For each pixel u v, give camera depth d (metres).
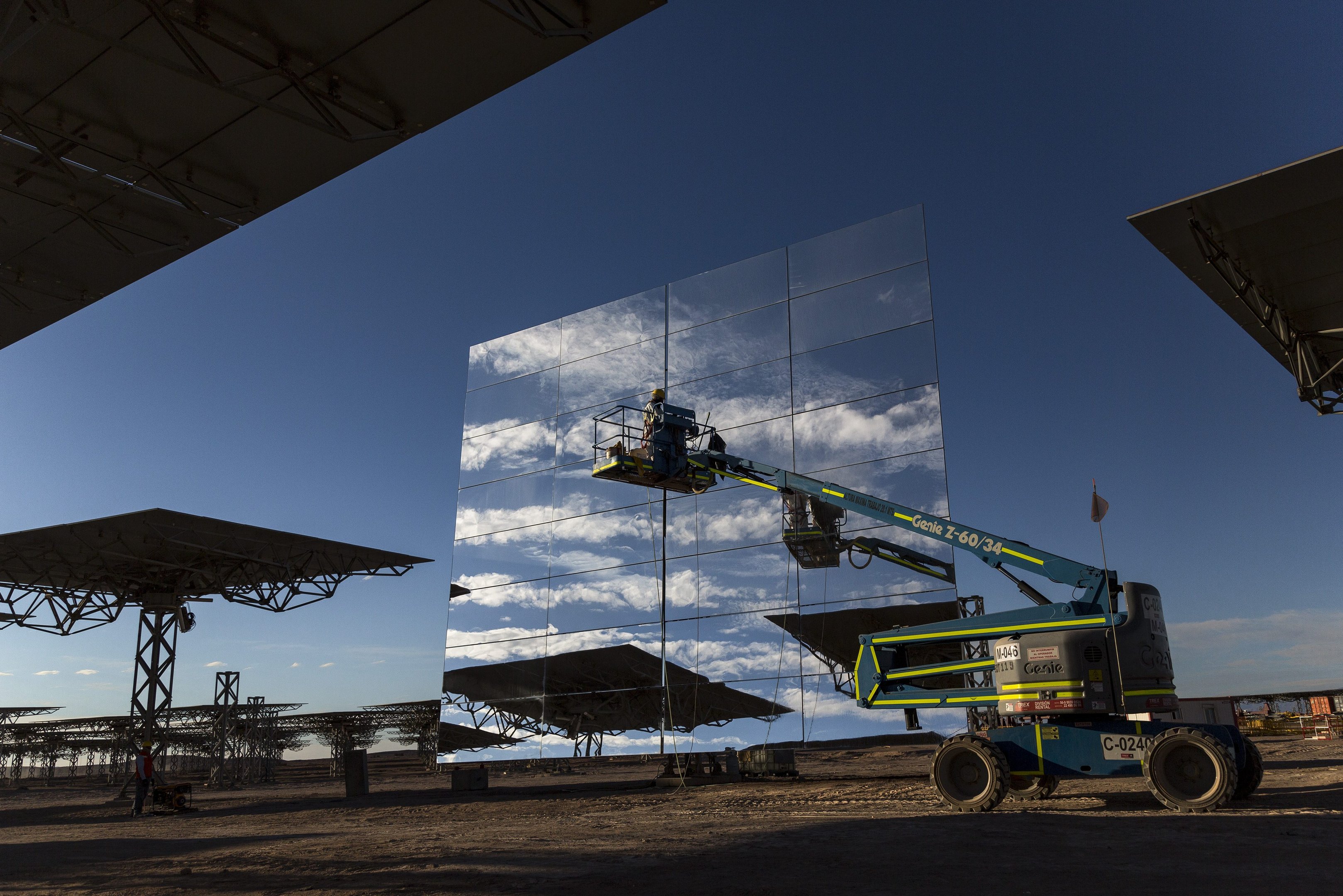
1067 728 13.70
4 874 12.36
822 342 24.83
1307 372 19.14
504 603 30.28
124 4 9.92
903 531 22.12
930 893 7.26
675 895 7.66
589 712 27.16
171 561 39.16
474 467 32.69
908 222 23.95
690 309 28.14
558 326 31.78
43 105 11.43
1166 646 14.24
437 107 11.60
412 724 80.69
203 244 14.23
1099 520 14.19
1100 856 8.78
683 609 25.84
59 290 15.07
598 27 10.43
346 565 39.88
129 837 18.47
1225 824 10.66
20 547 35.56
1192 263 17.08
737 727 23.83
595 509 28.91
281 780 72.38
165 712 39.09
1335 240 15.98
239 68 10.98
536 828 14.59
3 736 87.88
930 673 16.25
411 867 10.19
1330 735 48.66
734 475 21.20
